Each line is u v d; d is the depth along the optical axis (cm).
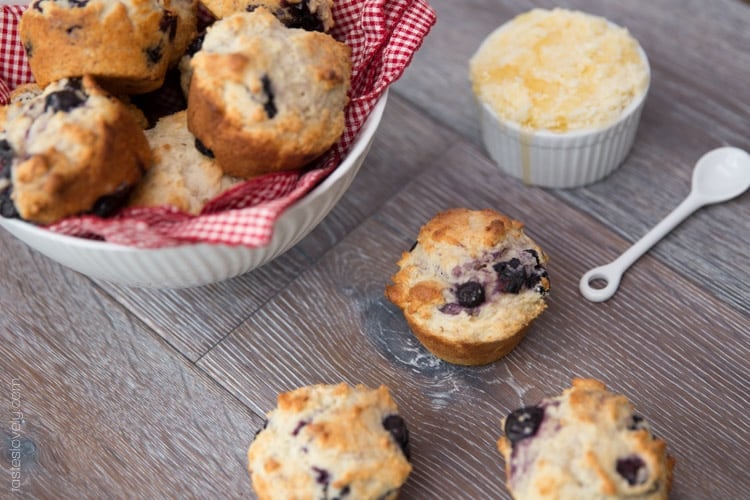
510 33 67
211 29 56
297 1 58
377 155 67
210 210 54
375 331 61
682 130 68
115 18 55
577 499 51
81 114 53
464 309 57
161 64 56
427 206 65
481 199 66
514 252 59
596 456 52
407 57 59
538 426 53
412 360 60
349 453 53
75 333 61
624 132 64
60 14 55
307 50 55
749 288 61
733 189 65
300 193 54
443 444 57
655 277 62
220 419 58
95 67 55
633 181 66
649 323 60
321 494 52
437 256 58
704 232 64
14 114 54
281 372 60
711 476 56
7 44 59
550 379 59
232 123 54
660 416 57
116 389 59
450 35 73
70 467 57
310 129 54
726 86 69
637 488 51
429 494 56
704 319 60
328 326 61
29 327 61
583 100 63
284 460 53
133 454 57
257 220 52
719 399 58
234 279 63
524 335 59
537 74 64
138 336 61
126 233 52
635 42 66
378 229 64
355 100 57
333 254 63
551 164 64
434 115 69
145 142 55
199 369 60
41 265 64
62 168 52
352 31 61
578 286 62
